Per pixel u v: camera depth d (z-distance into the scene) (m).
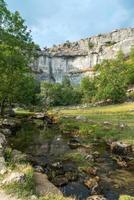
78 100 153.50
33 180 17.02
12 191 14.71
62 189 19.66
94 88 135.75
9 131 41.16
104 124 48.91
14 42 42.16
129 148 31.69
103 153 30.70
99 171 24.22
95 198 17.30
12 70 42.69
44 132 44.59
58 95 149.75
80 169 24.28
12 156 21.55
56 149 32.00
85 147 33.53
